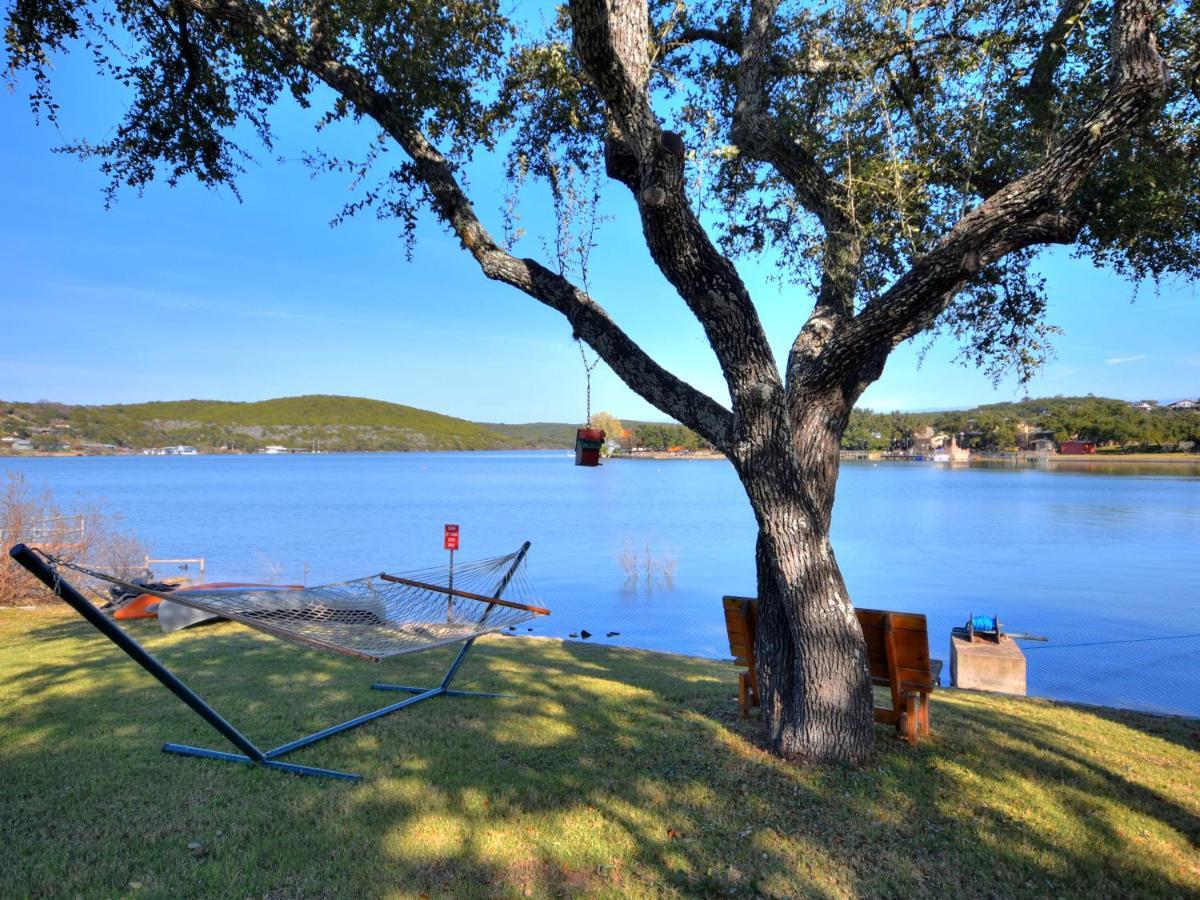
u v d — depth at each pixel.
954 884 3.06
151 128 6.27
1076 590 17.19
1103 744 4.80
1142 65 3.36
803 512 4.12
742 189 6.19
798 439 4.42
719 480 86.56
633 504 48.19
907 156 5.12
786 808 3.65
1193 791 4.04
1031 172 3.63
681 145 3.71
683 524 34.38
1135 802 3.84
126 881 2.96
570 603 15.81
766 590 4.49
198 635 8.29
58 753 4.30
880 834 3.42
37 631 8.54
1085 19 4.75
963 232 3.70
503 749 4.45
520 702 5.50
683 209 3.82
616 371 4.54
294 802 3.69
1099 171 4.97
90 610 3.39
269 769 4.10
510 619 5.52
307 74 6.08
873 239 5.10
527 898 2.89
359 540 27.58
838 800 3.72
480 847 3.26
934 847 3.33
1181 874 3.18
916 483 72.19
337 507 44.41
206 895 2.87
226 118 6.45
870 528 32.25
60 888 2.90
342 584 5.70
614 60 3.40
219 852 3.20
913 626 4.55
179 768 4.10
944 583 18.19
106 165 6.33
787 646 4.44
